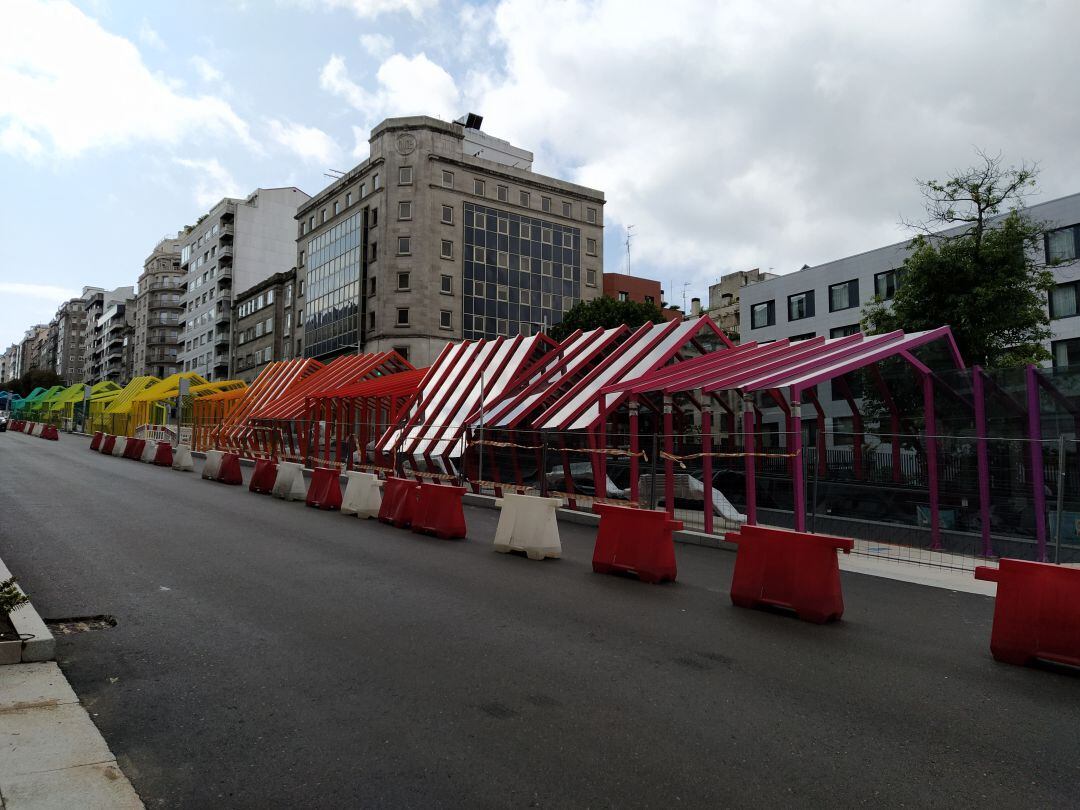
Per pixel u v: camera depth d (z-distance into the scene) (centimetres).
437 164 5644
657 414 1770
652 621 616
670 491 1288
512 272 5944
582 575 814
